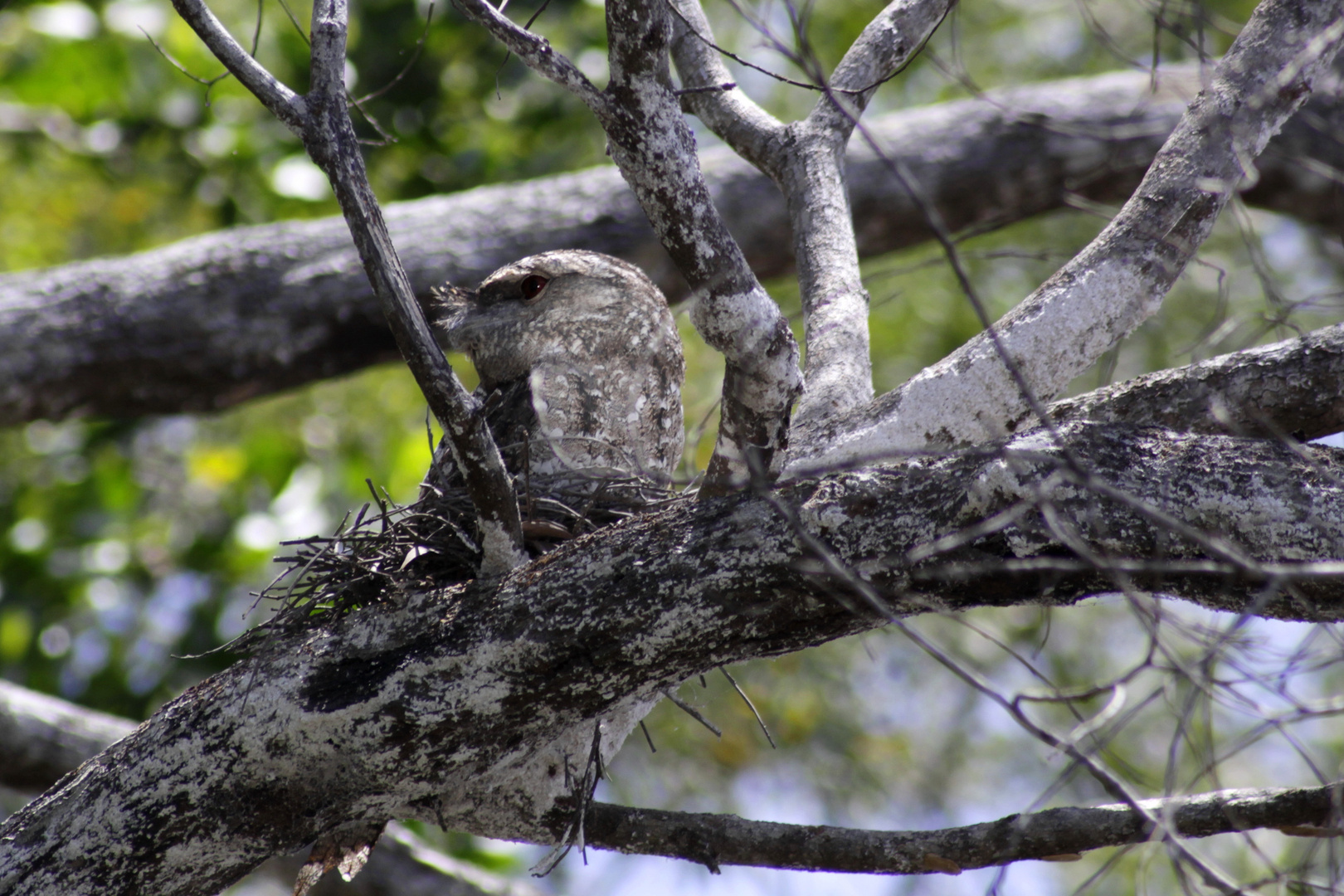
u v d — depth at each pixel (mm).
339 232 13633
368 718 6113
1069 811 6809
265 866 12445
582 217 13750
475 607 6176
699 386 13055
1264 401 6340
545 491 7516
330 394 15820
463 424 5738
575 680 6078
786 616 5945
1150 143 14695
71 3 14422
